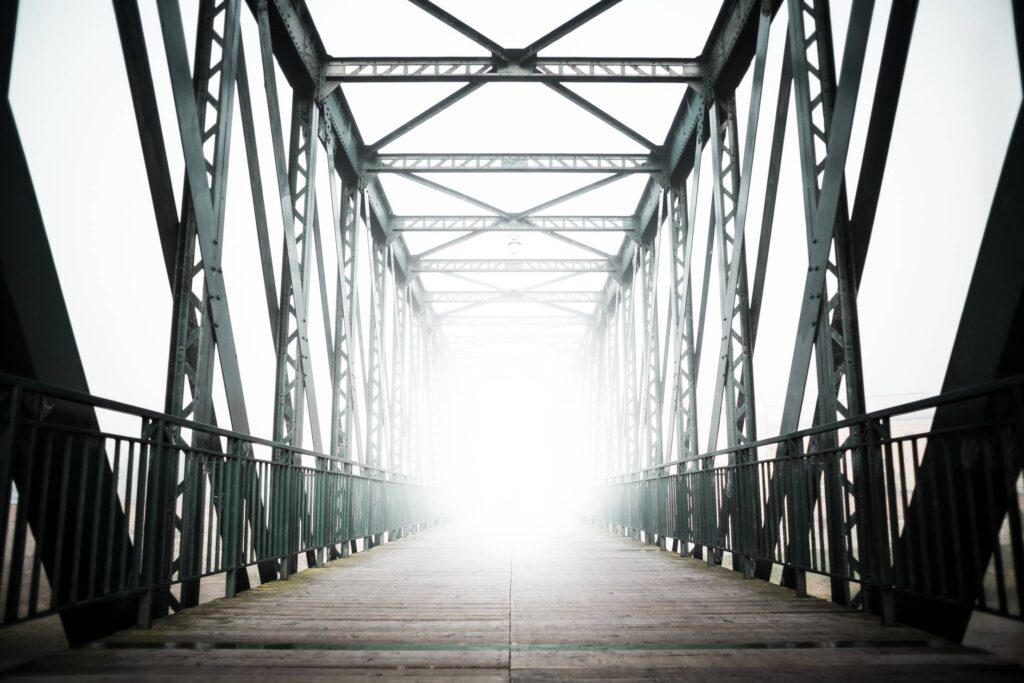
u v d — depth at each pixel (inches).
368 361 424.5
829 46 197.6
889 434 129.7
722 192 295.0
